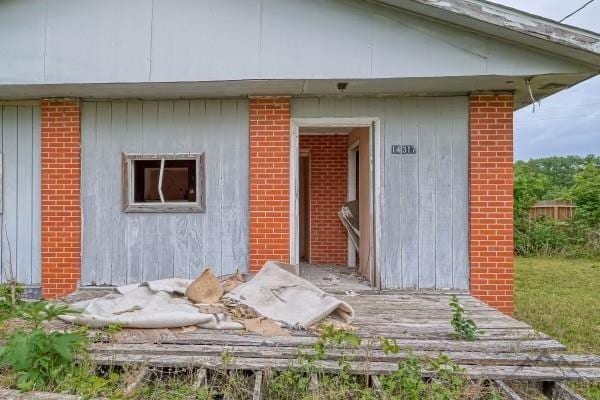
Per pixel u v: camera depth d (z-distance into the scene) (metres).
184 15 4.75
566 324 5.52
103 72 4.78
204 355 3.20
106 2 4.78
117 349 3.24
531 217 15.17
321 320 3.91
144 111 5.62
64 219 5.55
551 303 6.78
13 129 5.78
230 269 5.57
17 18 4.82
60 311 3.16
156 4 4.76
